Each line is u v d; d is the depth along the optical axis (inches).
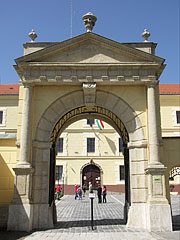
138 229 432.1
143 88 496.7
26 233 406.3
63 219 562.9
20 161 455.5
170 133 1296.8
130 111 490.3
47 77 486.0
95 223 498.9
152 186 441.1
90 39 496.1
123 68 489.7
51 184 496.4
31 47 518.0
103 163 1373.0
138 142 479.2
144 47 514.9
